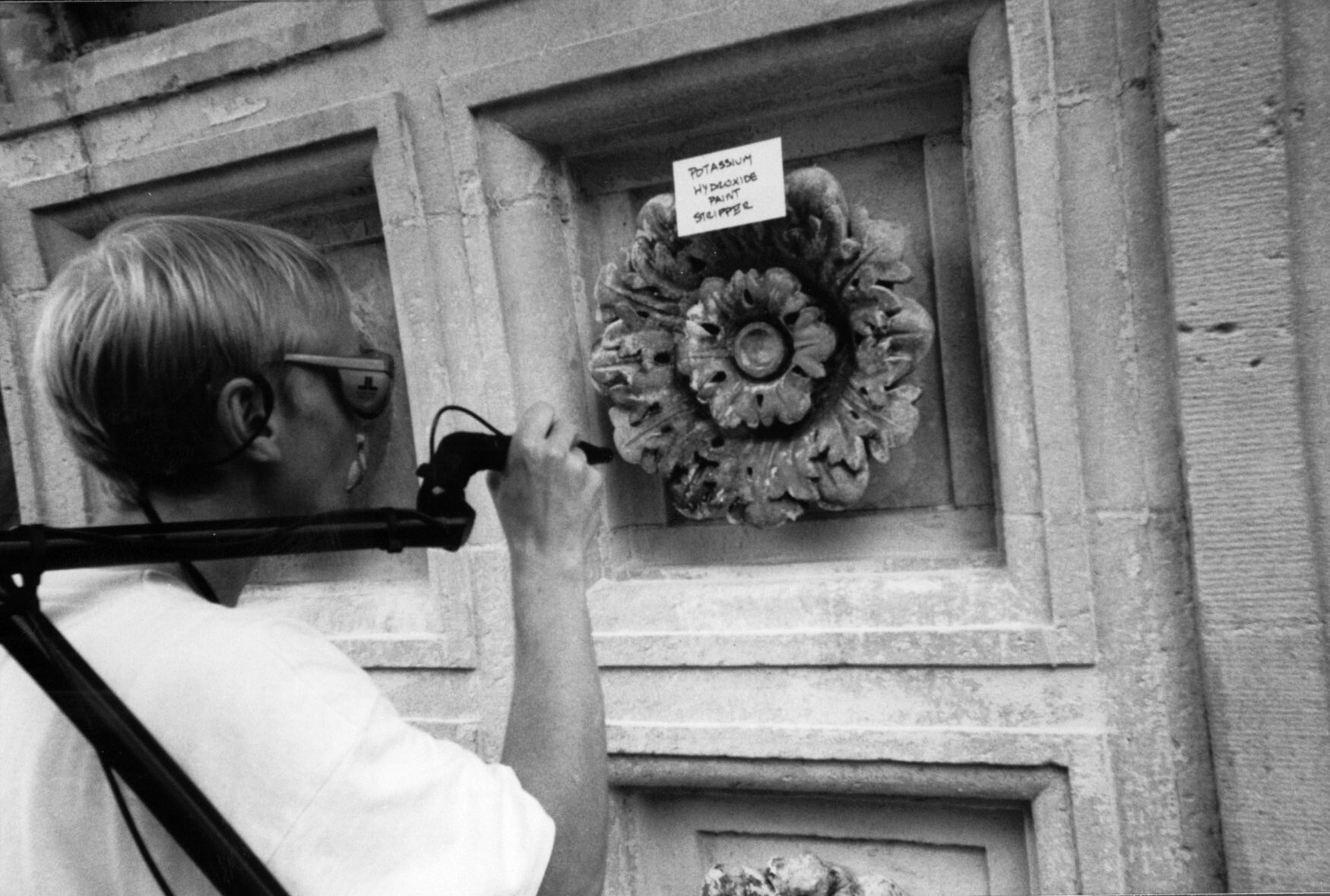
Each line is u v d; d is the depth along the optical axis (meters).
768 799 1.48
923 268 1.39
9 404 1.78
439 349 1.49
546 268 1.46
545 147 1.48
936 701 1.31
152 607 0.65
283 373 0.70
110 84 1.61
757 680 1.39
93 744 0.57
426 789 0.62
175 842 0.60
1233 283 1.11
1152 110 1.15
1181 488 1.18
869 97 1.37
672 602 1.45
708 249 1.39
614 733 1.45
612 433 1.55
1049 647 1.24
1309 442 1.10
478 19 1.40
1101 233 1.18
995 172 1.22
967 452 1.38
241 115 1.56
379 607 1.62
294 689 0.61
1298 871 1.13
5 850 0.62
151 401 0.65
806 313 1.31
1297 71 1.07
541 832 0.65
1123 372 1.19
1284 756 1.13
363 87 1.48
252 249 0.69
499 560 1.48
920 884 1.43
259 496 0.73
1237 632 1.14
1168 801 1.21
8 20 1.69
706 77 1.32
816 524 1.47
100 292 0.64
